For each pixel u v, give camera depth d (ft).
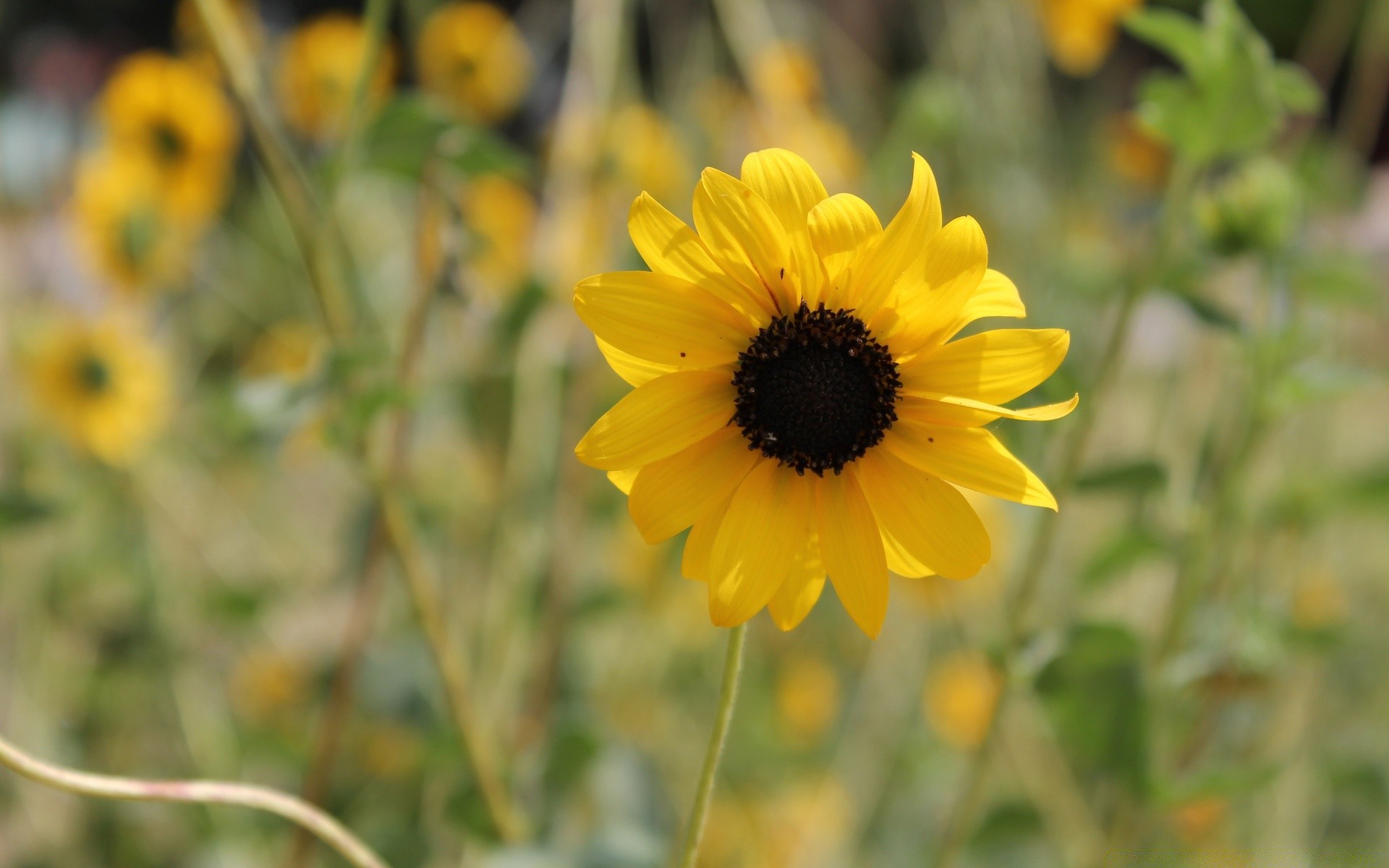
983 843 3.09
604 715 3.27
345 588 3.48
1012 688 2.81
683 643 3.57
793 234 2.51
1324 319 2.98
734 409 2.54
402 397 2.77
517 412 3.15
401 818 3.20
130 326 3.52
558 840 2.97
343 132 2.80
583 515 3.25
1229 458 2.98
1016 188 3.66
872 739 3.47
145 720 3.45
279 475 3.74
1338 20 3.44
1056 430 2.74
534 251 3.23
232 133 3.52
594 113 3.24
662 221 2.50
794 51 3.74
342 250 3.08
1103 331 3.30
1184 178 2.76
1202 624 2.97
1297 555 3.17
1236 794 2.79
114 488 3.43
